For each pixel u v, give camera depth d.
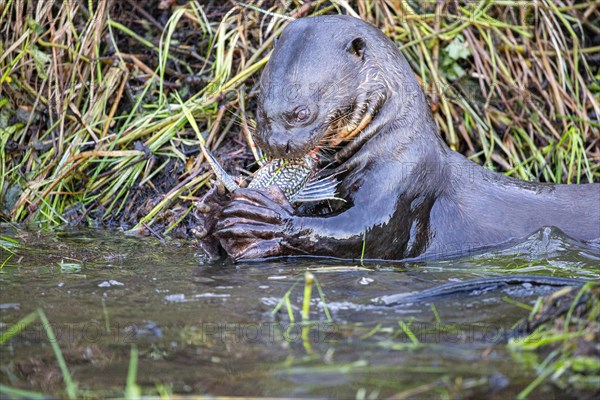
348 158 11.03
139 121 13.05
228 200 10.35
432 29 13.99
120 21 14.24
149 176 12.80
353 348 7.03
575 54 14.23
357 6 13.98
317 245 10.41
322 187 10.77
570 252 10.83
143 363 6.77
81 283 8.95
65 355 6.95
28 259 10.21
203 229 10.22
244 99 13.23
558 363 6.61
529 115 13.80
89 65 13.63
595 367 6.54
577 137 13.41
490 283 8.59
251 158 12.84
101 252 10.71
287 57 10.51
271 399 6.07
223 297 8.45
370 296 8.51
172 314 7.92
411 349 7.00
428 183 11.12
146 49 14.13
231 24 13.95
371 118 10.84
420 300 8.33
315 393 6.16
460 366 6.64
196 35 14.15
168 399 5.98
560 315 7.46
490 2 14.18
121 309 8.05
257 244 10.32
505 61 14.23
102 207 12.72
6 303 8.21
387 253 10.72
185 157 12.82
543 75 14.24
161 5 14.16
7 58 13.64
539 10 14.37
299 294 8.57
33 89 13.59
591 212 11.77
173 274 9.45
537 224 11.60
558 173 13.30
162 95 13.23
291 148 10.36
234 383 6.36
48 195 12.73
